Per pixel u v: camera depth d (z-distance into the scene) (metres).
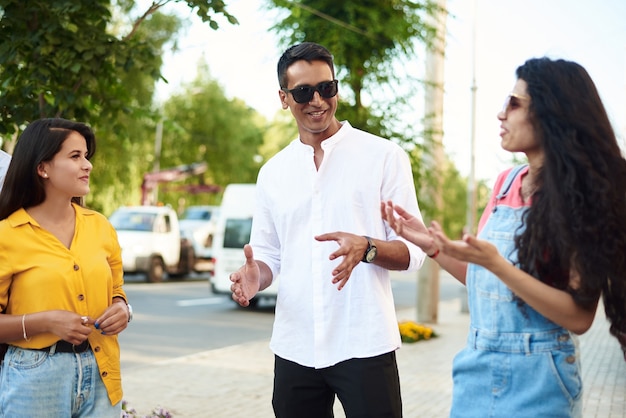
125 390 7.13
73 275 2.77
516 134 2.15
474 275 2.27
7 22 4.46
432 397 7.04
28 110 4.69
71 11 4.34
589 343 11.15
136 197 30.45
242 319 13.44
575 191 1.99
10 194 2.78
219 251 15.42
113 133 5.23
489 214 2.30
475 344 2.25
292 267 3.04
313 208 3.00
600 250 1.96
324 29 10.38
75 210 2.92
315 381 3.02
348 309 2.94
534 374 2.13
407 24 10.48
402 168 3.04
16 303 2.75
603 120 2.06
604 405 6.71
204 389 7.23
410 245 2.85
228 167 39.09
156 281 20.66
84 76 4.55
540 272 2.06
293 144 3.11
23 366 2.72
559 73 2.08
